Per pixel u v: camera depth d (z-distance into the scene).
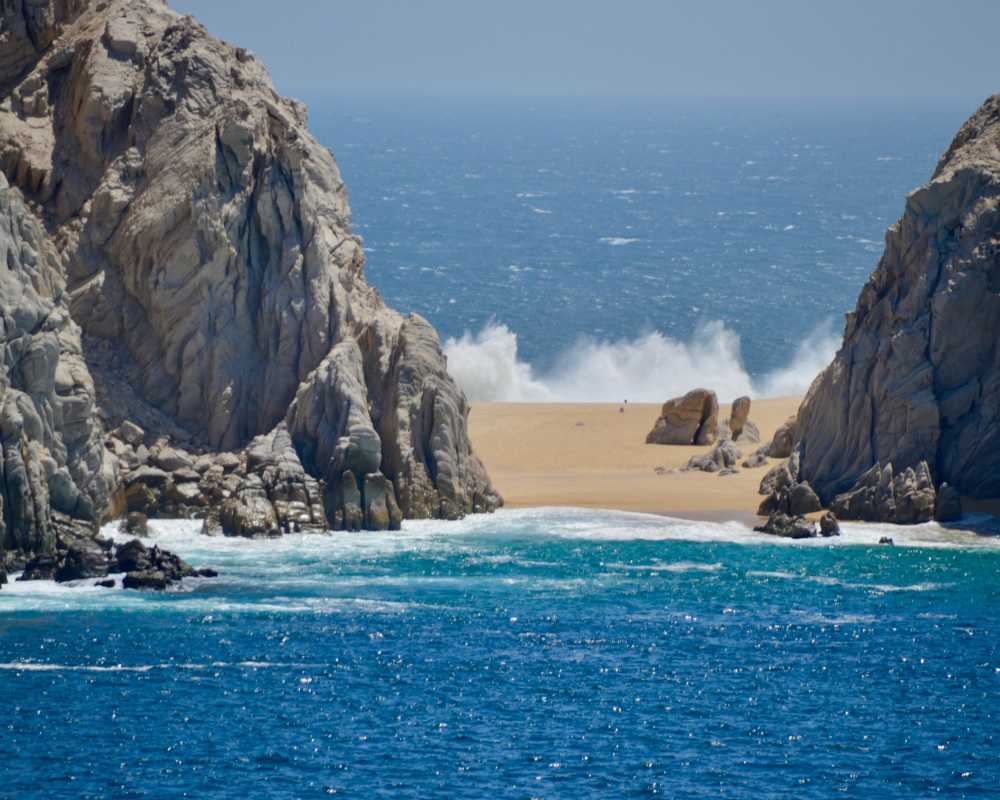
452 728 178.00
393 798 159.62
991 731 180.88
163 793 159.38
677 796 161.62
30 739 171.62
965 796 163.62
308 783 162.62
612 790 162.75
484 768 167.38
